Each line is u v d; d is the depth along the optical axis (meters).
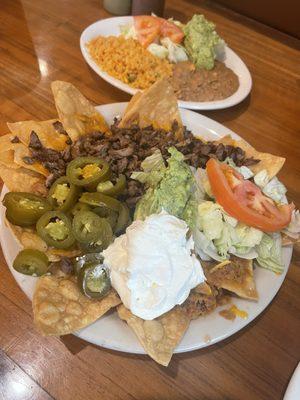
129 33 0.48
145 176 0.31
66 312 0.24
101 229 0.27
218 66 0.47
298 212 0.33
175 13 0.56
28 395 0.24
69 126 0.33
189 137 0.35
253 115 0.44
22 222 0.27
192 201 0.30
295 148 0.42
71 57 0.46
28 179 0.30
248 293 0.27
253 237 0.30
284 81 0.50
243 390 0.26
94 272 0.26
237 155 0.35
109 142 0.33
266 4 0.55
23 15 0.50
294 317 0.29
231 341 0.27
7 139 0.32
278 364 0.27
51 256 0.27
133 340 0.24
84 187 0.29
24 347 0.26
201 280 0.26
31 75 0.43
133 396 0.25
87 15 0.52
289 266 0.32
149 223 0.26
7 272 0.28
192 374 0.26
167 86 0.36
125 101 0.43
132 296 0.25
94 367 0.25
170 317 0.25
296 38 0.56
